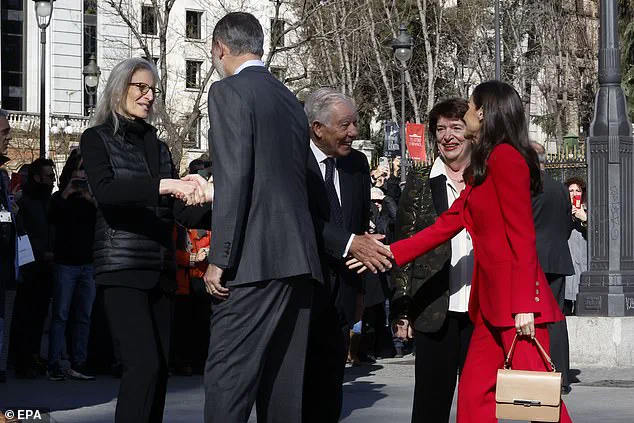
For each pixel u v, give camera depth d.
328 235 6.86
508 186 6.31
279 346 6.18
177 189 6.66
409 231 7.29
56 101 61.22
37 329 13.13
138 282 6.86
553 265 11.00
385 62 51.09
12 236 10.30
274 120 6.00
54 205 12.60
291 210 6.01
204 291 12.98
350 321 7.28
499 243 6.38
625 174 14.35
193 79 63.19
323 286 6.87
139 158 7.10
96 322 13.49
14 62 64.19
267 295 5.97
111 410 10.29
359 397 11.17
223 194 5.85
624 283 14.24
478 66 57.22
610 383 12.34
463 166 7.19
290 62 46.91
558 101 59.50
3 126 9.48
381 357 15.77
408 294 7.13
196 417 9.84
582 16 59.06
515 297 6.28
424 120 56.94
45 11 31.39
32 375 13.07
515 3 54.53
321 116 7.27
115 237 6.88
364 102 55.88
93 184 6.86
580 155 21.23
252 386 6.04
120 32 61.06
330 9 42.12
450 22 56.25
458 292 6.99
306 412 7.29
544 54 55.41
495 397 6.41
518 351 6.38
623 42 44.88
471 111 6.55
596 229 14.33
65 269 12.65
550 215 10.99
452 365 7.04
